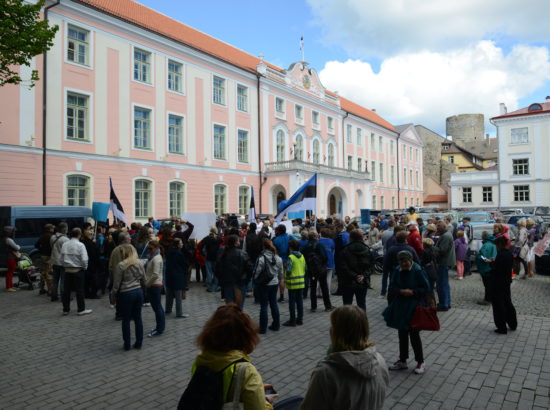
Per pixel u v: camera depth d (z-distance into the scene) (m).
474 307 9.67
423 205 66.31
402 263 5.77
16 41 11.74
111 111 22.27
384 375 2.64
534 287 11.92
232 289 8.23
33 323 8.71
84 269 9.53
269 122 33.47
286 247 10.57
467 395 5.12
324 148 40.91
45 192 19.41
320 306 10.31
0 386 5.56
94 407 4.96
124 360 6.52
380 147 53.44
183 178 26.19
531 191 45.62
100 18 21.70
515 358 6.36
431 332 7.79
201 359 2.57
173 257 9.18
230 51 34.38
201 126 27.50
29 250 14.97
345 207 39.28
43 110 19.38
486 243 9.88
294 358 6.55
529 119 45.81
